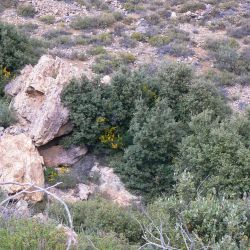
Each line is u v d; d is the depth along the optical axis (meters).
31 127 16.81
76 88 16.98
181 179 10.51
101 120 16.84
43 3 29.78
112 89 17.41
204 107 17.22
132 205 14.71
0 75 19.56
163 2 32.06
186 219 8.82
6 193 11.00
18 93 18.64
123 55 23.52
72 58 23.25
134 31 27.45
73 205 11.95
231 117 16.55
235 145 14.19
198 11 30.28
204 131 15.17
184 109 17.44
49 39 25.42
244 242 7.84
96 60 23.20
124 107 17.42
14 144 15.26
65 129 16.81
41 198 13.73
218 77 22.38
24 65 20.28
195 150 14.60
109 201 13.98
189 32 27.64
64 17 28.73
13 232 6.25
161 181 15.39
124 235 10.20
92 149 17.16
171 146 15.89
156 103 16.94
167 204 9.66
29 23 27.23
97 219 10.91
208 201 9.30
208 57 24.59
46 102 16.84
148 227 9.25
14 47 20.33
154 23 28.55
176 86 17.89
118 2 31.64
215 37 27.06
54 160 16.47
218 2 31.83
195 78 18.56
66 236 6.43
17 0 29.89
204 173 14.34
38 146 16.34
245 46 26.19
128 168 15.80
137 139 15.88
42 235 6.14
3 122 17.08
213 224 8.65
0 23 21.08
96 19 27.92
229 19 29.34
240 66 23.58
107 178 15.97
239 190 13.36
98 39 25.80
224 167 13.69
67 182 15.57
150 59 24.08
